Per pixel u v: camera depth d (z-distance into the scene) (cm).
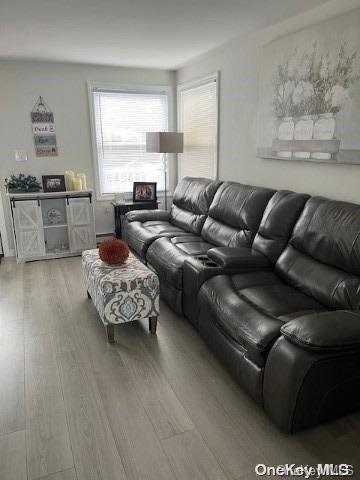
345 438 171
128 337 265
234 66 375
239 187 339
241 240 306
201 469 156
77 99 466
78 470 156
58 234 480
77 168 486
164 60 448
